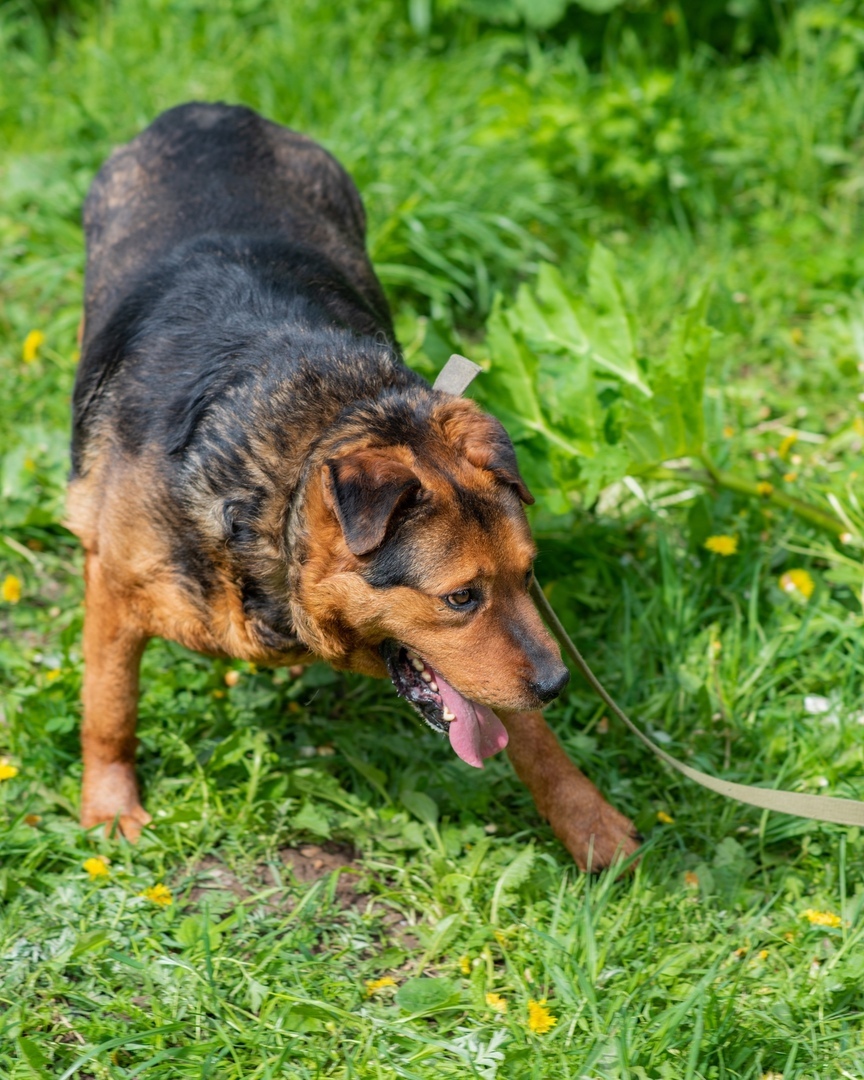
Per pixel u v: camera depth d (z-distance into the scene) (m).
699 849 2.61
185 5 4.02
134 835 2.58
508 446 2.40
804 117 3.64
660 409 2.83
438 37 4.06
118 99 3.64
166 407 2.48
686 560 2.91
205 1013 2.38
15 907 2.46
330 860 2.59
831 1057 2.35
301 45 3.81
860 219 3.56
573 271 3.50
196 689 2.76
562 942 2.45
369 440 2.37
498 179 3.53
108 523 2.49
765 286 3.41
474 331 3.42
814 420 3.18
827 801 2.48
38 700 2.70
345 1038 2.36
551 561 2.93
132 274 2.65
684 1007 2.34
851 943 2.44
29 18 4.12
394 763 2.70
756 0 3.99
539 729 2.56
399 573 2.34
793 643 2.79
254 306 2.53
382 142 3.52
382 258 3.38
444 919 2.48
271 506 2.41
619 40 4.04
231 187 2.76
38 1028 2.36
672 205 3.61
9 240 3.46
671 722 2.74
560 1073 2.32
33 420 3.16
